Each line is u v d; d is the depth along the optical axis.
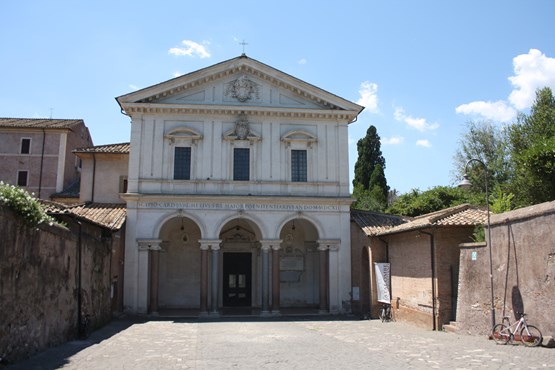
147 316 31.73
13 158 52.09
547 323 16.61
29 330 15.36
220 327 25.42
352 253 34.44
